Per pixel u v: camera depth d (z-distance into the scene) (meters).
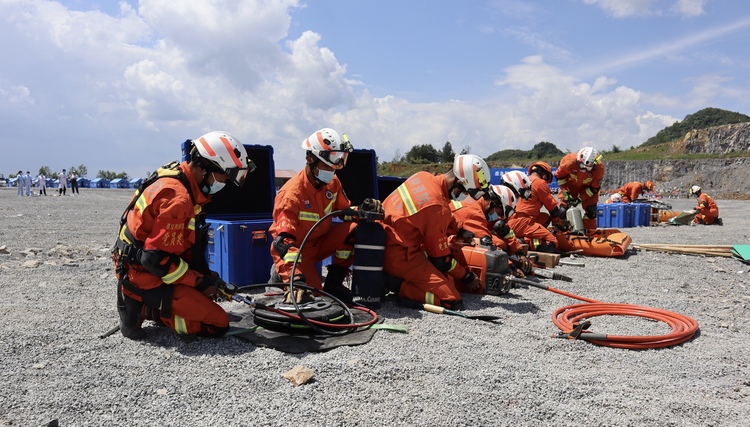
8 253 8.74
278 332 4.40
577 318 5.12
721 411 3.13
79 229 13.71
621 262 8.98
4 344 4.01
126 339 4.24
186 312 4.07
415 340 4.34
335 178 5.59
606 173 56.12
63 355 3.86
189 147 6.29
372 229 5.31
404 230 5.39
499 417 3.00
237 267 6.20
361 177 8.23
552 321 5.07
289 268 4.89
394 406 3.10
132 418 2.92
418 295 5.41
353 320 4.62
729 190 45.78
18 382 3.35
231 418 2.93
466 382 3.47
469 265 6.17
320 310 4.49
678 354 4.20
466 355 4.00
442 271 5.53
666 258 9.45
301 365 3.65
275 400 3.16
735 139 63.41
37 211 19.89
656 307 5.79
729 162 49.72
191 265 4.26
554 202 9.12
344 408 3.07
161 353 3.93
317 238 5.50
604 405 3.19
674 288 6.84
